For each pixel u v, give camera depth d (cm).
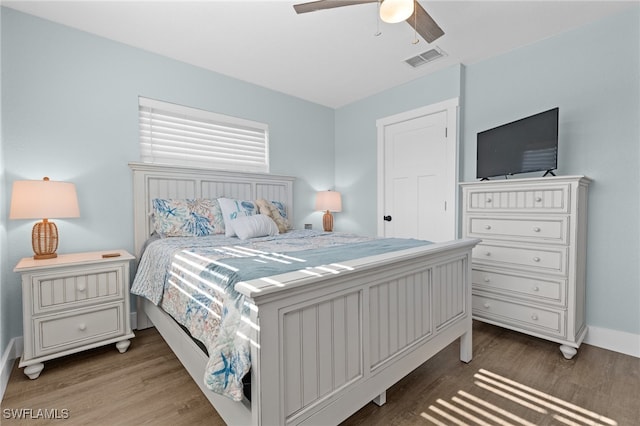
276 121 352
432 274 166
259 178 329
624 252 209
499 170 249
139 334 239
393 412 144
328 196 374
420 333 160
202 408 147
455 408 147
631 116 205
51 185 190
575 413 143
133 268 249
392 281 142
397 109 342
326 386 113
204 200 270
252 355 92
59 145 220
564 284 200
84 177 230
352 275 119
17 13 204
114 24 221
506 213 228
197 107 290
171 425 135
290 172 367
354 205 395
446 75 298
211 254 162
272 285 92
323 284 108
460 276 194
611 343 212
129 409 146
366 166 379
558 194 202
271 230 262
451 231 299
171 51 261
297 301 101
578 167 227
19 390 162
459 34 237
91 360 196
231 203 271
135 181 250
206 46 253
